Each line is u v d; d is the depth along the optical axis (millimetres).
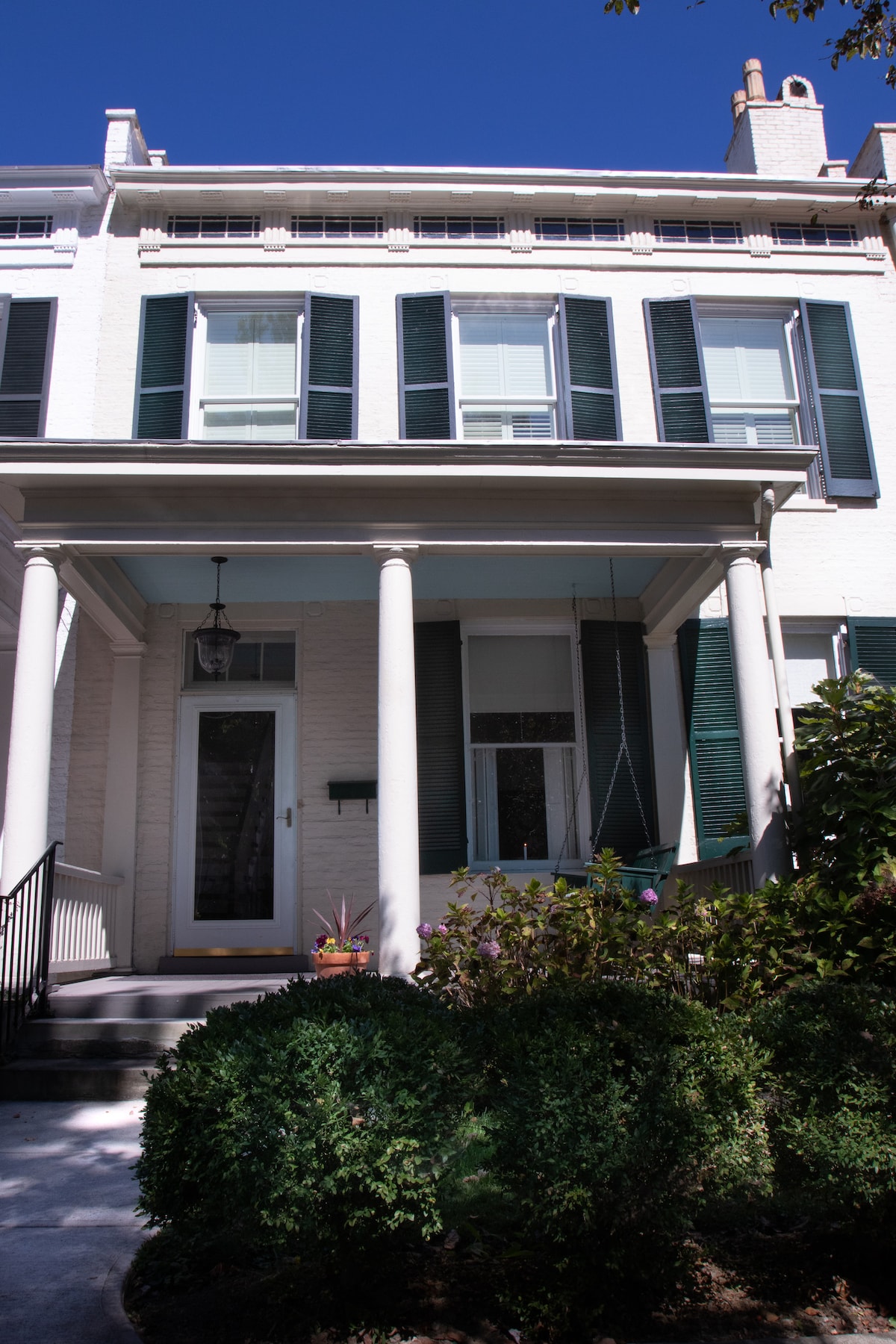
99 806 9312
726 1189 3389
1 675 10008
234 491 7578
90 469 7277
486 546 7660
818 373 10156
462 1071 3328
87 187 10023
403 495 7664
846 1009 3711
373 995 3650
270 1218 3012
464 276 10156
